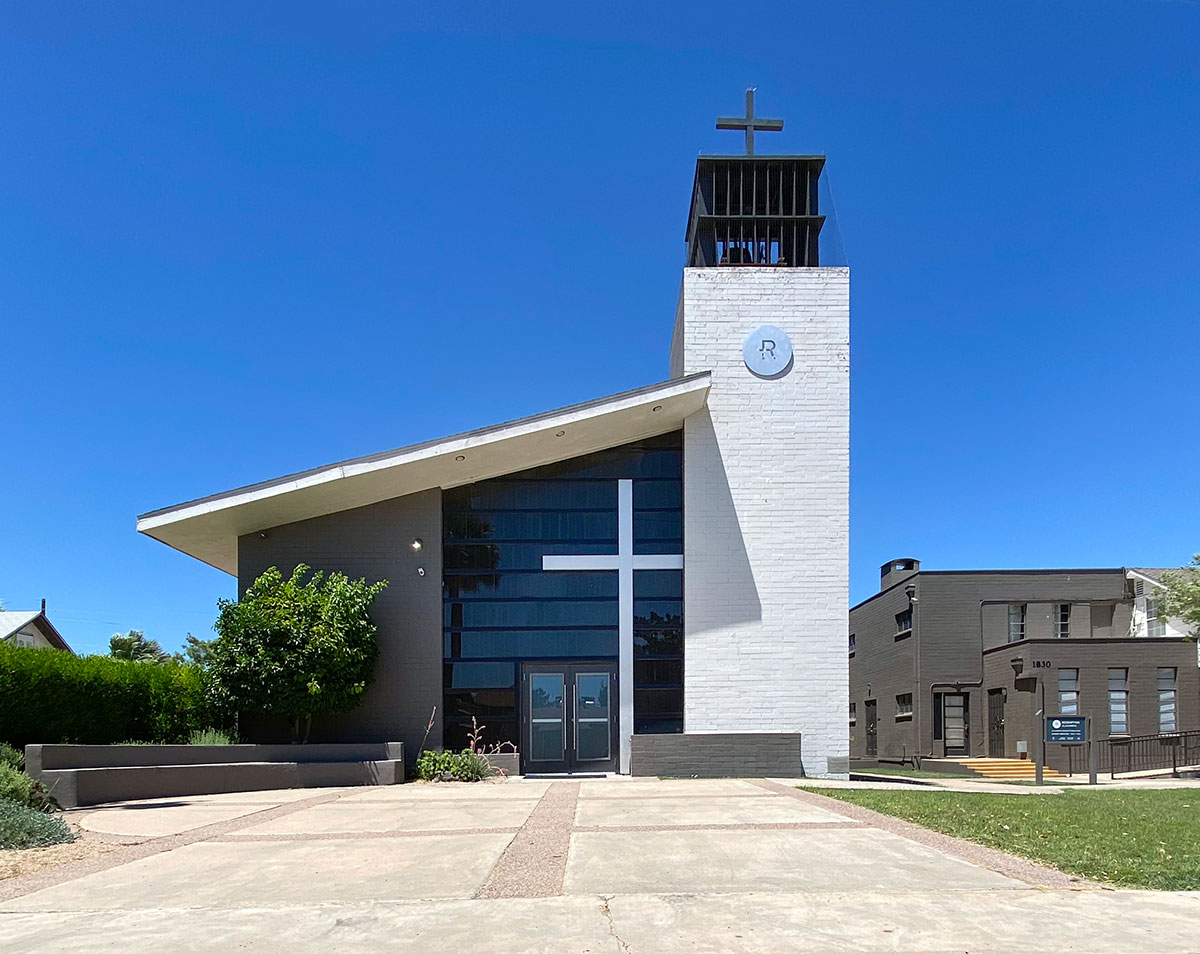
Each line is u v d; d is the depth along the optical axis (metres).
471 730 18.11
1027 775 23.89
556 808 11.51
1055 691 24.52
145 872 7.55
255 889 6.80
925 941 5.20
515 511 18.98
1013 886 6.47
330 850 8.44
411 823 10.34
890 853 7.72
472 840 8.84
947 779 21.38
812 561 18.23
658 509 19.05
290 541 18.19
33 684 14.33
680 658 18.52
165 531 17.03
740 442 18.47
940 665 28.47
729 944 5.18
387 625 18.08
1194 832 9.09
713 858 7.57
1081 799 13.27
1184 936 5.26
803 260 19.67
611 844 8.35
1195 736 24.06
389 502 18.45
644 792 13.68
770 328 18.75
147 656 38.34
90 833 9.98
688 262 21.31
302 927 5.70
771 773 17.47
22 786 11.23
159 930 5.69
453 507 18.94
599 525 19.00
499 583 18.72
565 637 18.58
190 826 10.45
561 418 17.08
